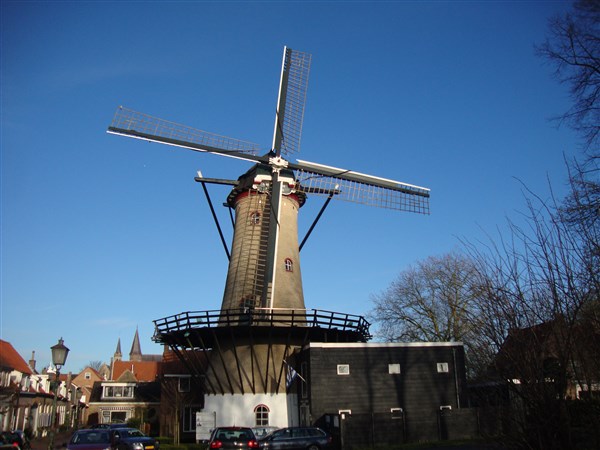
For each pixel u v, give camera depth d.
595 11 12.50
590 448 6.33
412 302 37.31
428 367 24.67
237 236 27.77
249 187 27.92
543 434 6.34
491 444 7.92
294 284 26.97
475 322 7.54
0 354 45.47
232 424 24.14
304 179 28.41
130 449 19.94
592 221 8.66
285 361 24.77
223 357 25.55
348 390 23.62
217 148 27.09
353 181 29.12
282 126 28.92
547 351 6.57
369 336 26.86
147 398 53.31
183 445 25.88
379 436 21.66
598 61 12.60
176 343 25.50
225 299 26.58
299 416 25.09
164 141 25.77
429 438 22.19
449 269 32.75
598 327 6.47
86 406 66.06
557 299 6.63
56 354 16.52
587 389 6.46
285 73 30.05
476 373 7.80
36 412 47.41
